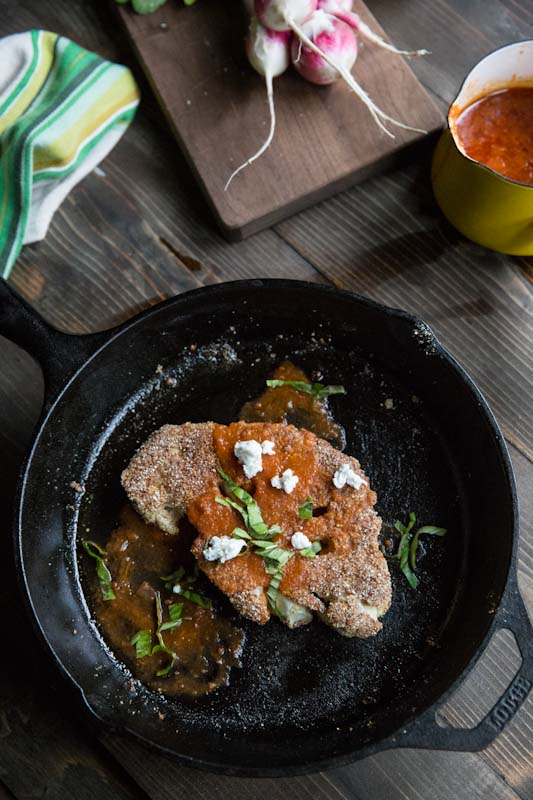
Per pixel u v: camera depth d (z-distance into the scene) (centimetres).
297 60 62
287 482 58
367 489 58
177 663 59
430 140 65
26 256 65
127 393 63
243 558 57
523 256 65
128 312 65
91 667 59
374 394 63
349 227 66
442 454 62
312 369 63
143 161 66
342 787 59
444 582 60
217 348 63
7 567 62
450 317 65
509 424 63
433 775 59
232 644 59
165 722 58
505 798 59
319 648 59
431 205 66
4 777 59
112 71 65
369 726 57
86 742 60
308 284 58
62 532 61
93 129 65
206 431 60
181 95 64
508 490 57
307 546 57
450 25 67
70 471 62
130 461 61
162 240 66
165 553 60
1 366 64
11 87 64
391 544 61
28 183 63
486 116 61
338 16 61
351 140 64
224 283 58
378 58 65
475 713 60
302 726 58
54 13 67
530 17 67
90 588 60
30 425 63
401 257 65
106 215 66
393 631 59
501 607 55
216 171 63
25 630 61
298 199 64
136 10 65
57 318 65
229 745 57
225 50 65
